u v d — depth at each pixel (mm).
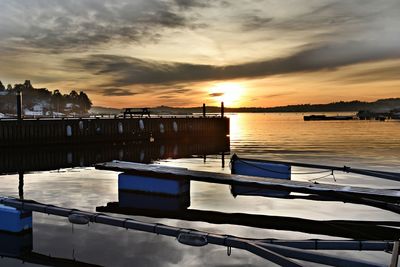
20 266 8172
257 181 14938
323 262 7441
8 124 42531
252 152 39875
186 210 13820
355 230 11375
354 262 7137
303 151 39844
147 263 8289
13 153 39875
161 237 10086
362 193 13469
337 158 33031
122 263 8305
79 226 11070
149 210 13805
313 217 12852
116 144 52438
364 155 35375
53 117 59375
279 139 59469
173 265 8172
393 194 13281
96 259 8547
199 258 8570
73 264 8258
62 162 33156
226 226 11703
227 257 8625
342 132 77812
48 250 9125
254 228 11484
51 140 46406
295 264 7066
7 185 19672
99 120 51719
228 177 15672
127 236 10164
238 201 15383
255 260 8445
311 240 8586
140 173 16219
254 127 107625
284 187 14477
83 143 49688
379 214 13266
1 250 9109
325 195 13914
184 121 63906
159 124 60125
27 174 24312
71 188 18531
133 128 56250
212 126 67938
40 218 11961
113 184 19766
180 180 15648
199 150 44562
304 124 129000
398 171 25219
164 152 42750
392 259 7004
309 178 21375
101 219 10133
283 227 11633
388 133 73250
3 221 10047
